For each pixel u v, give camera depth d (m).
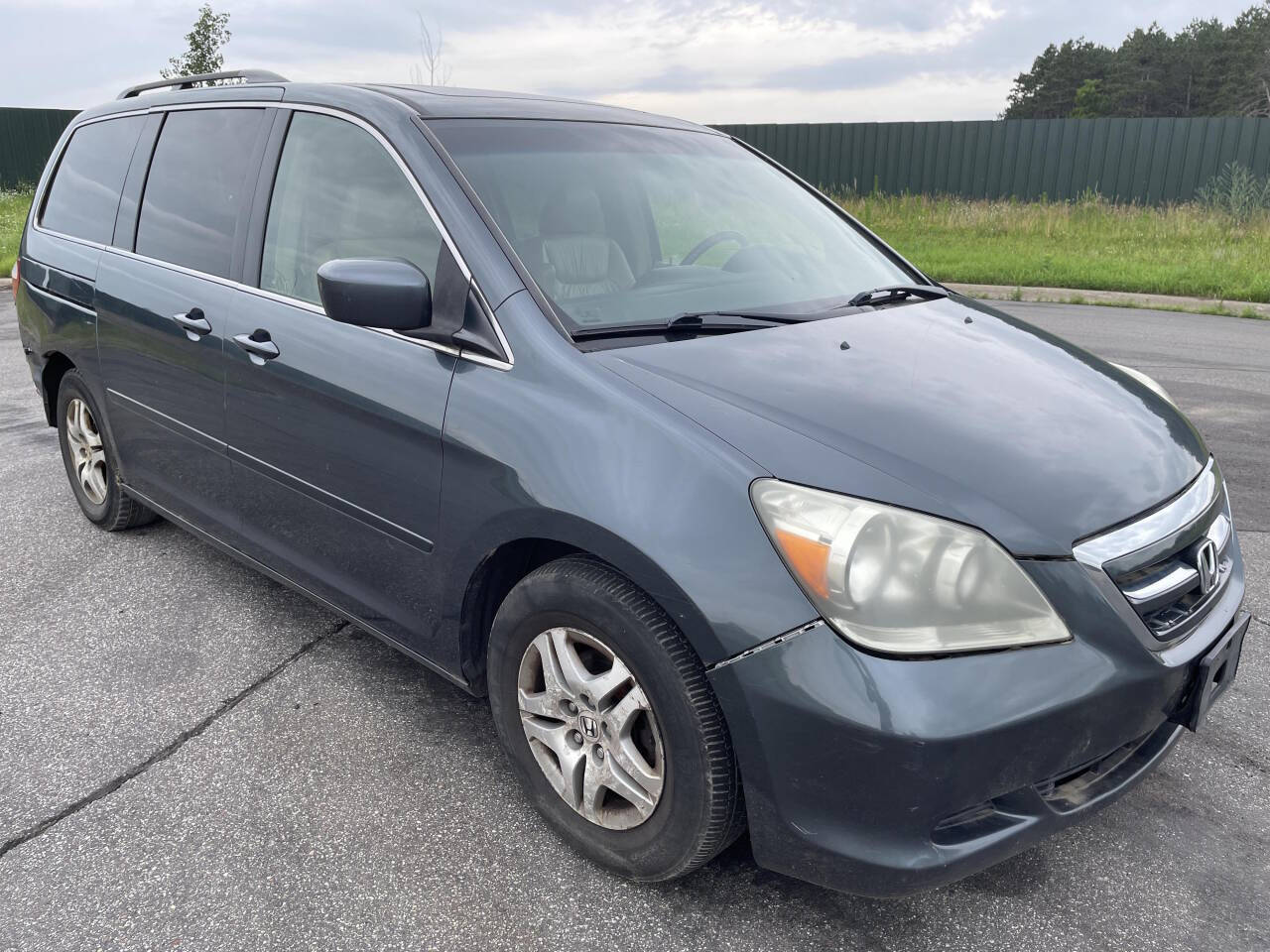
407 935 2.10
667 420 2.05
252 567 3.31
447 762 2.72
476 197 2.54
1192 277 12.84
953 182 21.08
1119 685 1.92
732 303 2.73
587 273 2.57
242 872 2.29
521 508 2.17
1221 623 2.22
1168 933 2.12
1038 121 20.02
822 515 1.87
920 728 1.76
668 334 2.43
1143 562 2.03
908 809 1.81
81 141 4.32
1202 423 6.02
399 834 2.42
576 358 2.24
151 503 3.79
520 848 2.38
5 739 2.81
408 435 2.44
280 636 3.43
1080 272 13.45
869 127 21.56
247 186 3.15
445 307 2.43
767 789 1.92
